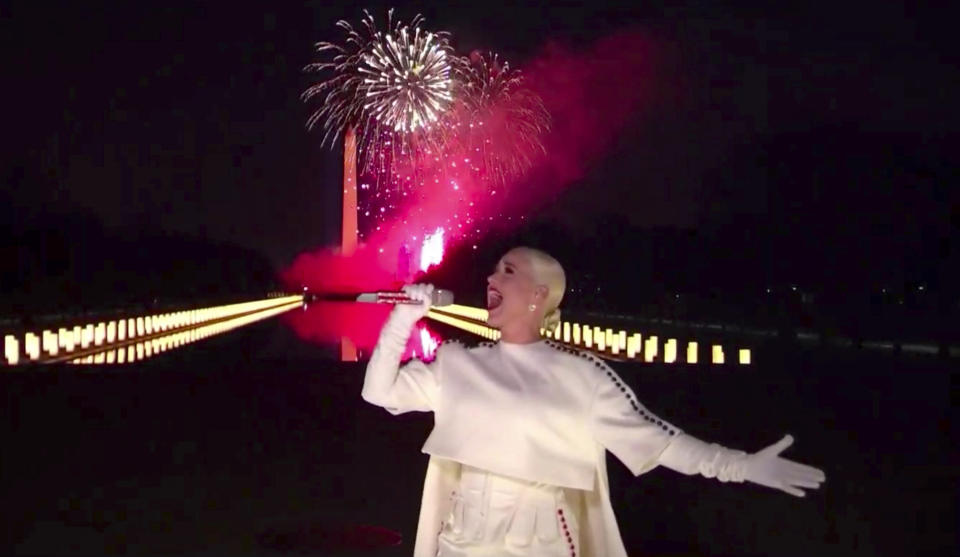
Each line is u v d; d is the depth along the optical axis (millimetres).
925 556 9477
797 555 9492
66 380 19234
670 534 10164
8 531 10039
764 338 46656
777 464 4543
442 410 4840
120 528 10062
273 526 10156
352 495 11625
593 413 4773
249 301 123375
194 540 9703
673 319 60625
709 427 15547
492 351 4973
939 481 12484
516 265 4984
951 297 49438
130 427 15492
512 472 4625
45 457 13625
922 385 21281
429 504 4965
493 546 4641
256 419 16172
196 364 30719
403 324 4840
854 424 16234
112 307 76062
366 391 4883
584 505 4984
